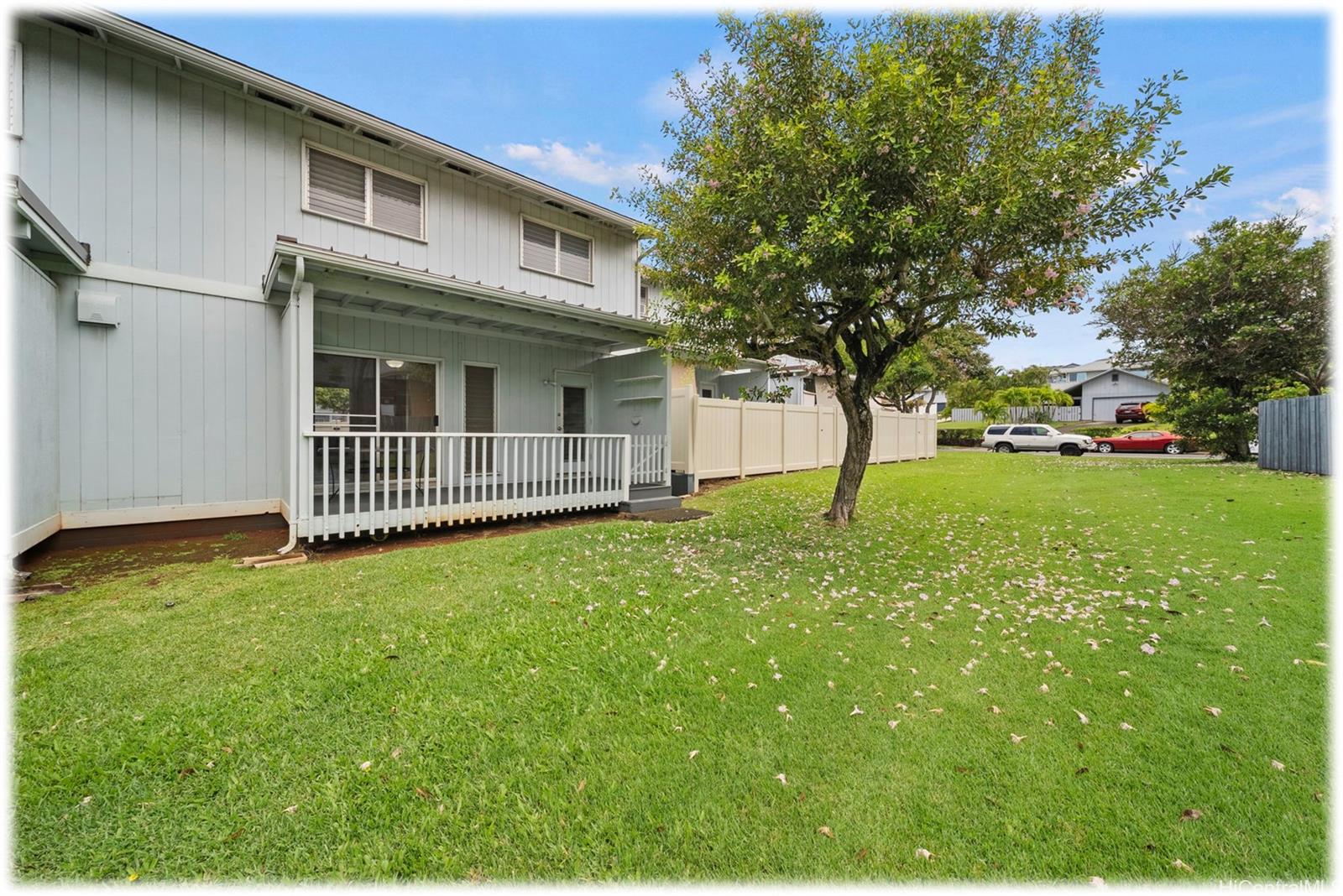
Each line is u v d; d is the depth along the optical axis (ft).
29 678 9.18
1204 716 8.14
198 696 8.70
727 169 16.51
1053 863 5.64
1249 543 17.60
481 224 31.58
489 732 7.88
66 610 12.50
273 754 7.33
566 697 8.83
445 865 5.69
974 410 119.44
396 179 28.35
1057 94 15.31
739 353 20.43
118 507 20.44
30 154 19.21
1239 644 10.51
